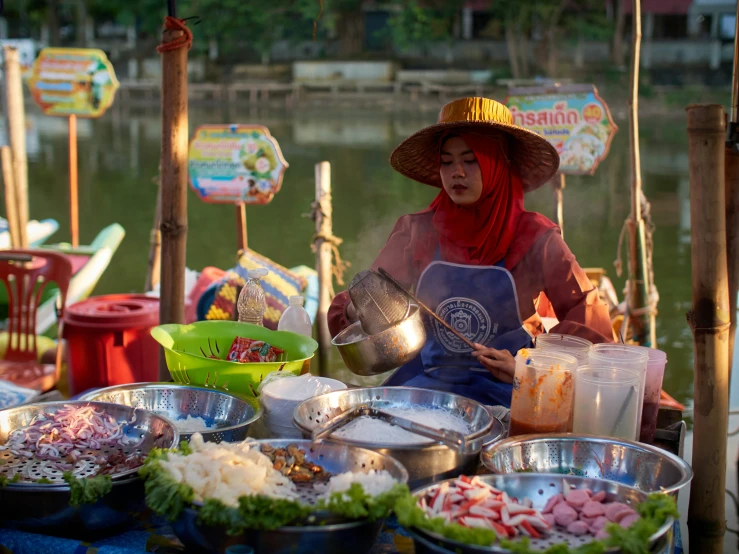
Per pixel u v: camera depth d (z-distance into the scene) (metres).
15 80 4.94
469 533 1.17
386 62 29.91
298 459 1.48
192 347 2.23
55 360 3.76
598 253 7.65
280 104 29.11
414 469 1.46
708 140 1.77
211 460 1.36
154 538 1.46
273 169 4.29
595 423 1.68
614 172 13.11
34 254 3.59
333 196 10.98
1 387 3.27
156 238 4.68
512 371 1.92
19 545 1.43
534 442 1.60
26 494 1.39
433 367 2.32
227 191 4.35
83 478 1.39
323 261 4.16
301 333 2.36
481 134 2.28
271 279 4.04
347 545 1.27
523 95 3.83
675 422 2.00
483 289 2.27
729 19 28.17
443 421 1.69
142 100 30.17
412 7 29.16
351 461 1.48
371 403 1.82
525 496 1.42
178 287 2.64
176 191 2.58
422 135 2.37
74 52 5.28
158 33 31.58
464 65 30.30
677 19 28.59
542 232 2.29
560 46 26.80
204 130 4.30
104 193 11.55
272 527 1.23
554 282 2.26
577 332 2.15
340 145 17.41
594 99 3.68
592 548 1.14
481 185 2.24
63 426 1.66
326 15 30.11
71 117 5.40
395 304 1.94
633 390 1.66
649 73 27.12
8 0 31.98
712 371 1.85
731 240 2.10
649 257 3.89
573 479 1.42
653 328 3.85
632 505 1.36
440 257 2.38
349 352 1.86
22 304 3.66
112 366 3.49
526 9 26.03
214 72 31.91
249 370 1.98
